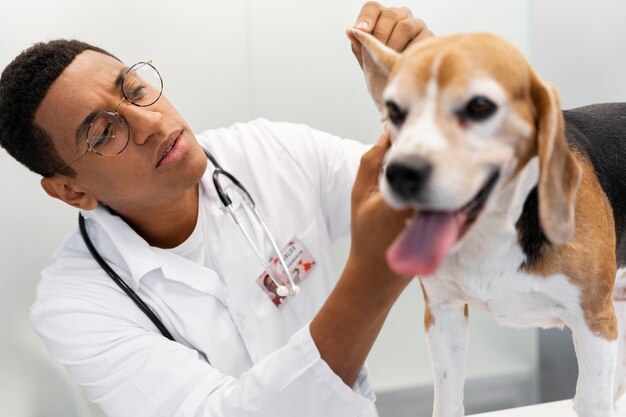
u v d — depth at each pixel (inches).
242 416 37.9
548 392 80.0
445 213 27.7
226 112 69.4
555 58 72.5
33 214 65.0
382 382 77.2
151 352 42.6
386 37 42.0
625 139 39.5
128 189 45.1
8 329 63.7
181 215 48.9
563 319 35.7
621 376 47.8
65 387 67.1
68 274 47.4
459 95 28.0
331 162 53.4
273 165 52.8
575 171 30.0
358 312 34.6
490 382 79.0
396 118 30.0
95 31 65.1
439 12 70.0
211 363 46.4
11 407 62.1
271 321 48.7
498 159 28.8
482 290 34.7
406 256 27.2
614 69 73.9
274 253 50.1
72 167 45.0
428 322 39.0
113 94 43.9
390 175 27.4
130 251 46.6
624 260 40.7
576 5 71.8
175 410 40.9
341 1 69.5
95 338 43.7
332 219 54.7
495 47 28.8
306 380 36.5
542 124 29.0
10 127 45.4
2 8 62.3
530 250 33.3
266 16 68.8
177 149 44.6
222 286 48.4
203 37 67.8
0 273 63.7
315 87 70.7
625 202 38.3
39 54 44.5
